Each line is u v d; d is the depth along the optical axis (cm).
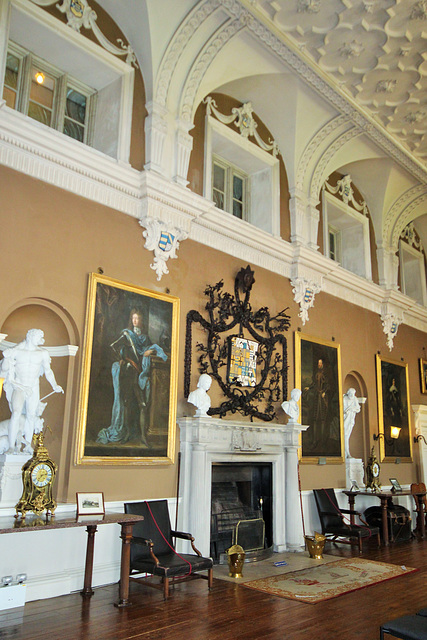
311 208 1127
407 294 1655
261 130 1073
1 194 645
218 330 888
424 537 1164
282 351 1023
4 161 649
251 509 899
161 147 820
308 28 871
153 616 544
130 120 803
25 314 697
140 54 831
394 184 1345
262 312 978
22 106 737
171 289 830
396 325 1409
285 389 1006
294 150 1085
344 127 1112
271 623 531
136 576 711
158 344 791
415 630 391
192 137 866
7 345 678
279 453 945
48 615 538
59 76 797
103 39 788
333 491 1038
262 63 937
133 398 743
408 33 891
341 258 1369
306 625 527
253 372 947
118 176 757
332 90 1007
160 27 802
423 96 1062
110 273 747
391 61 958
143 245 799
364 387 1272
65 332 707
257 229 974
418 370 1521
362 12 843
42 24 709
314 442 1059
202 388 805
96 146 820
